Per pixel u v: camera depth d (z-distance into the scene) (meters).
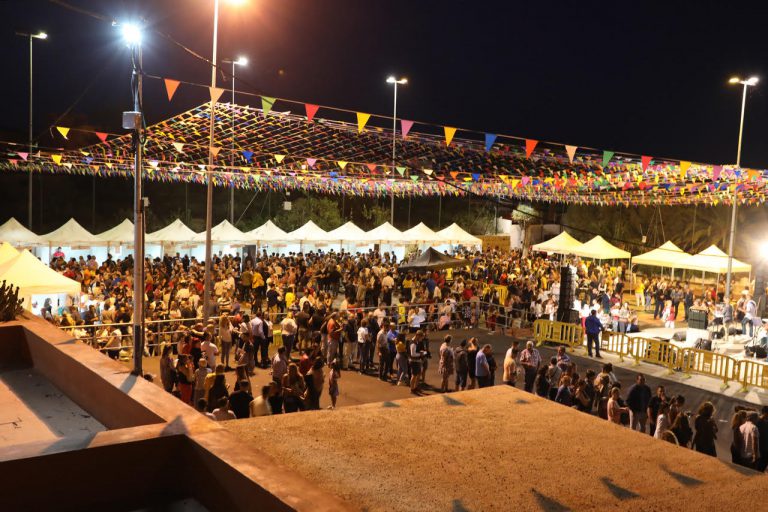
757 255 28.27
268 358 18.41
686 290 29.12
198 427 3.88
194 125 21.50
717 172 18.80
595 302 27.97
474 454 5.43
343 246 41.97
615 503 4.65
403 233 38.09
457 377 16.09
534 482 4.91
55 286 17.39
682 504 4.72
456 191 40.72
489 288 26.56
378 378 17.59
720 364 19.09
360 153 25.67
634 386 13.79
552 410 6.96
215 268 28.73
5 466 3.22
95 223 48.53
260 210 52.81
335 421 6.12
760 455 11.39
